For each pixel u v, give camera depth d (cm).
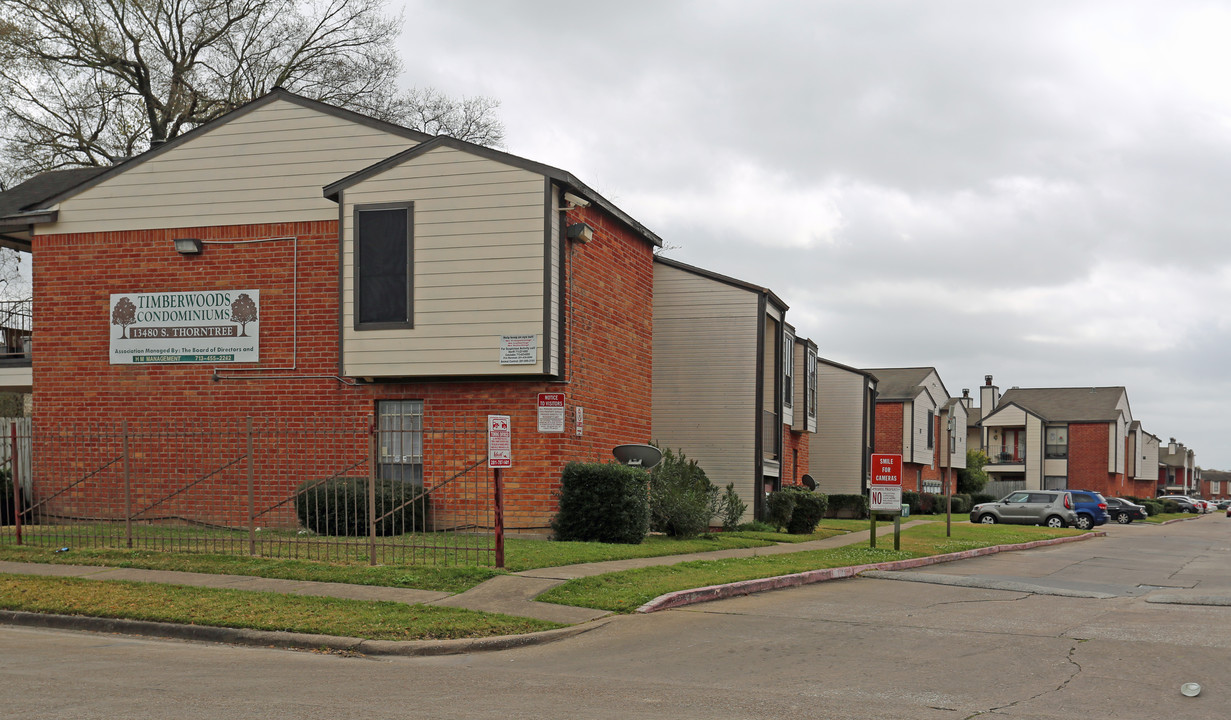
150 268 1956
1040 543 2600
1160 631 1116
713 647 1004
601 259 1959
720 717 714
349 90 3581
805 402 3100
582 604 1179
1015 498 3869
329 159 1903
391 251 1744
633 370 2136
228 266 1923
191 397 1920
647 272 2233
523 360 1686
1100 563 2073
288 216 1908
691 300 2525
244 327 1906
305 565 1348
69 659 916
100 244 1980
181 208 1950
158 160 1970
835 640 1046
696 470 2202
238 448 1889
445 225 1725
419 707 729
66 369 1975
